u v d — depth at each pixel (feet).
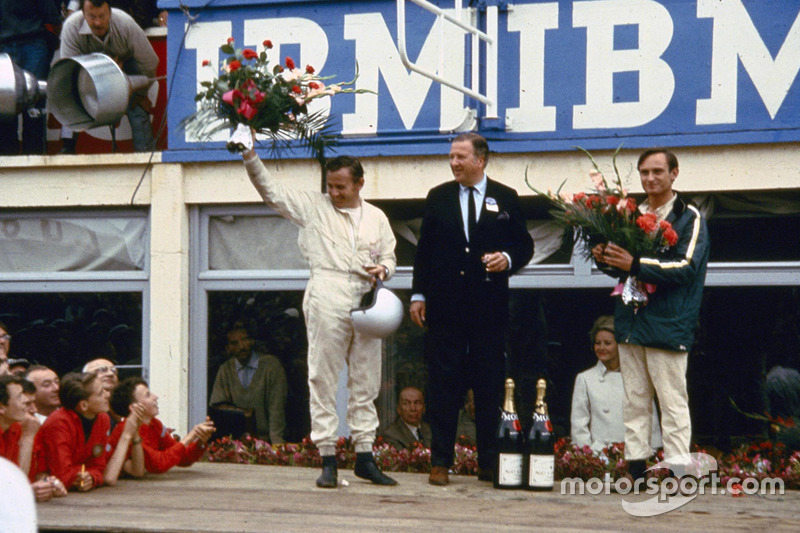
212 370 34.60
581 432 31.55
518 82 32.27
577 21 31.94
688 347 24.39
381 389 33.35
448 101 32.89
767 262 31.42
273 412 34.19
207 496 23.82
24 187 35.50
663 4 31.37
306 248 25.18
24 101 35.06
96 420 25.39
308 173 33.71
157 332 34.45
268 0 34.06
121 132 37.24
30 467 24.22
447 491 24.63
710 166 31.07
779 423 30.60
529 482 24.75
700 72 31.12
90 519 20.89
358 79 33.45
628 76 31.60
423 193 32.89
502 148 32.22
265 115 24.71
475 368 25.77
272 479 26.71
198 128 26.11
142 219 35.19
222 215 34.81
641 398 24.99
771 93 30.66
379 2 33.40
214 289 34.65
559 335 32.45
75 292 35.58
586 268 32.32
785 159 30.60
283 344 34.32
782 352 31.30
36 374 27.94
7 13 37.19
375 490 24.71
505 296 25.77
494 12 31.89
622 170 31.60
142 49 35.42
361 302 24.99
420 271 26.12
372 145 33.14
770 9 30.71
